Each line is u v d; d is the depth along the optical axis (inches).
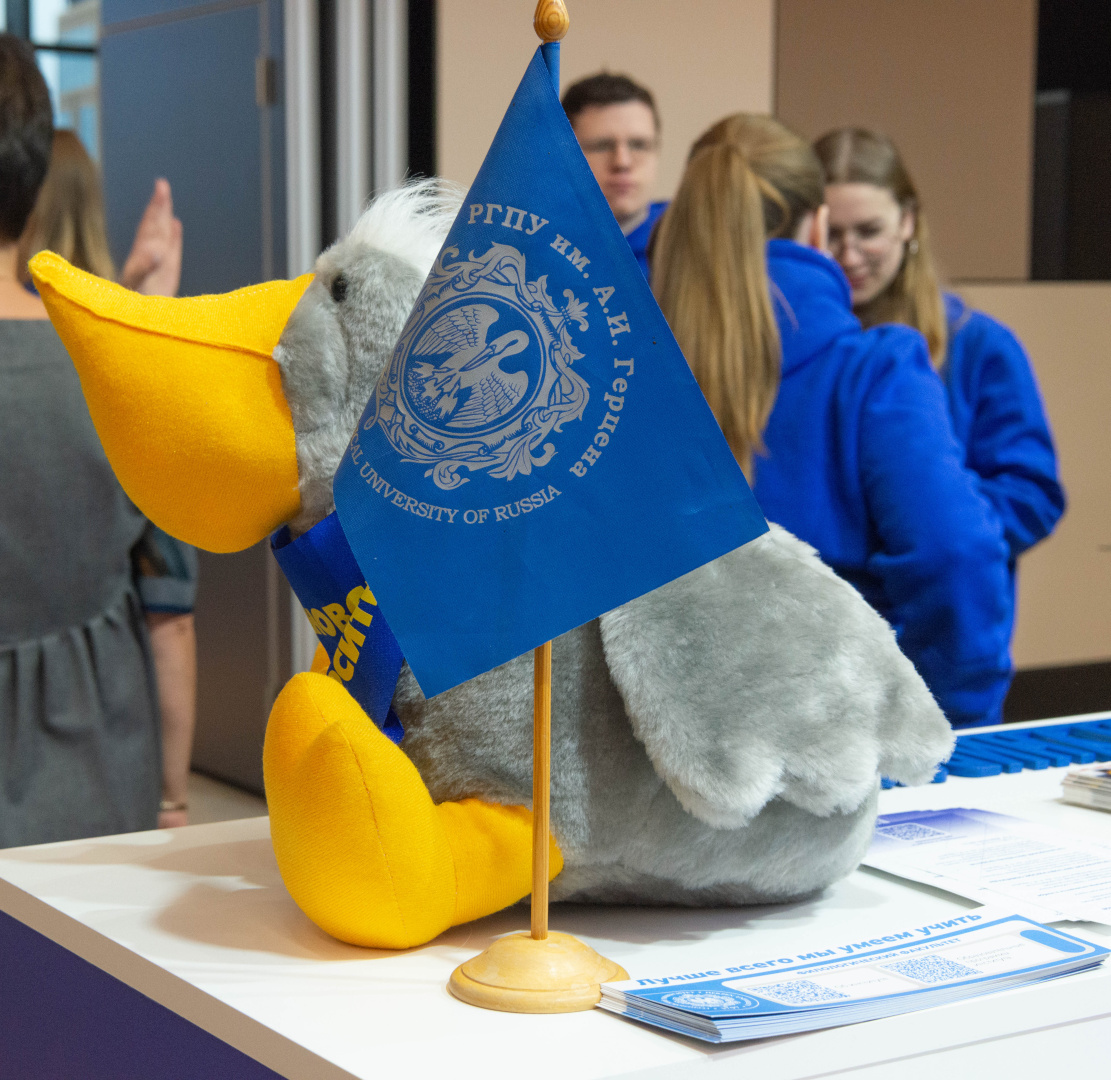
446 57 120.4
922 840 44.7
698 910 38.0
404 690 35.5
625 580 29.5
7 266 59.7
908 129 136.6
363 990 31.4
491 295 29.5
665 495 29.5
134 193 155.5
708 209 73.0
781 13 130.5
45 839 58.5
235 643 146.4
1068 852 43.2
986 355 105.9
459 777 34.5
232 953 34.1
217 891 39.4
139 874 41.1
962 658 69.2
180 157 146.6
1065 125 142.7
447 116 121.2
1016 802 50.7
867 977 31.4
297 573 36.3
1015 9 138.5
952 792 52.1
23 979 41.1
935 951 33.7
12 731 58.0
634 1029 29.2
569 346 29.5
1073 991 31.6
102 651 60.1
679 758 32.4
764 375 71.7
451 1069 27.1
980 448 104.9
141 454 35.4
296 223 129.9
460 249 29.7
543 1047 28.2
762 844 35.1
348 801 32.4
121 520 60.5
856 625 35.6
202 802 142.5
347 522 29.8
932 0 136.0
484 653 29.3
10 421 57.0
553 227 29.5
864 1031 29.0
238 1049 30.4
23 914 39.8
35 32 161.8
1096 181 144.4
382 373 30.3
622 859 35.1
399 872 32.6
